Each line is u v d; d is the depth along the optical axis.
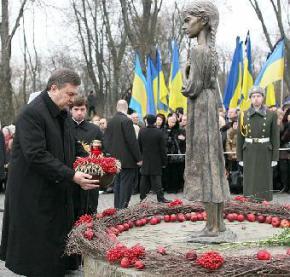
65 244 4.91
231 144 13.66
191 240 4.94
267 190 8.96
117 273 3.95
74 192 5.79
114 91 31.72
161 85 18.38
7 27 24.48
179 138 14.48
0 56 25.33
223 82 33.25
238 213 6.10
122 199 10.62
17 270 4.79
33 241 4.79
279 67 15.27
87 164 4.84
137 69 17.95
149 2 26.66
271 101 16.47
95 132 7.40
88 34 36.62
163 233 5.44
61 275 4.88
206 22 4.98
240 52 17.33
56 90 4.93
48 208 4.83
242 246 4.70
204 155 4.97
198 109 5.00
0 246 5.06
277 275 3.56
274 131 8.98
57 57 43.81
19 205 4.82
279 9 27.36
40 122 4.83
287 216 5.89
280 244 4.72
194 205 6.17
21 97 50.94
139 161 10.61
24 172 4.84
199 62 4.95
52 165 4.73
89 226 4.84
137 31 28.88
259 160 8.98
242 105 16.38
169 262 3.82
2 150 12.96
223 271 3.60
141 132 12.09
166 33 40.38
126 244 4.94
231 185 13.68
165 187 14.84
